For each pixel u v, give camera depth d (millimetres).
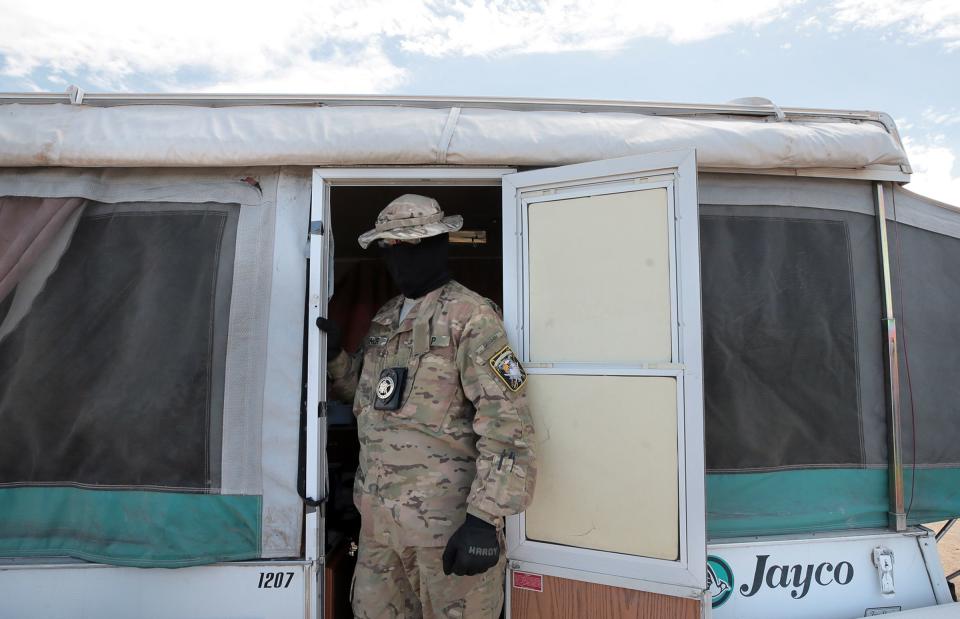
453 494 1810
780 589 2125
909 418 2285
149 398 2125
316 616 2043
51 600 2057
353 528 2670
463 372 1808
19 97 2199
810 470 2242
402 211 1896
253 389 2121
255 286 2156
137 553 2057
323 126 2107
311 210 2154
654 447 1864
